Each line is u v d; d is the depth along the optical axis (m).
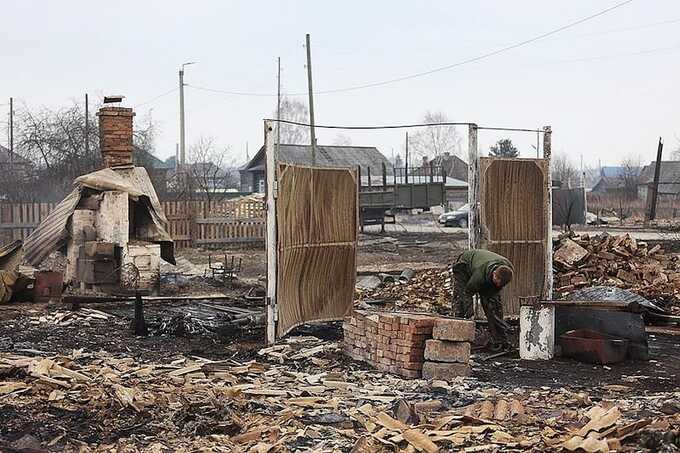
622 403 8.57
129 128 18.83
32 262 17.00
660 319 14.51
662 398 8.80
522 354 11.76
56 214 17.58
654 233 35.72
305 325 14.24
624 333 11.80
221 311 15.56
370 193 39.16
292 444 6.92
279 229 12.12
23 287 15.95
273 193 12.00
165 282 19.41
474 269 12.19
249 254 30.14
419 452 6.63
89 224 17.44
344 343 11.66
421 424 7.51
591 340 11.45
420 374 10.31
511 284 14.74
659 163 40.28
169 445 6.88
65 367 9.50
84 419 7.53
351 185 14.24
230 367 10.21
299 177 12.84
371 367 10.92
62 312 14.73
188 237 32.53
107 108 18.64
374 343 10.88
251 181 78.31
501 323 12.24
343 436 7.18
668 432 6.53
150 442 6.93
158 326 13.67
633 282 17.56
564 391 9.41
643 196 78.56
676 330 14.06
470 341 10.28
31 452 6.54
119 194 17.20
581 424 7.41
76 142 38.66
